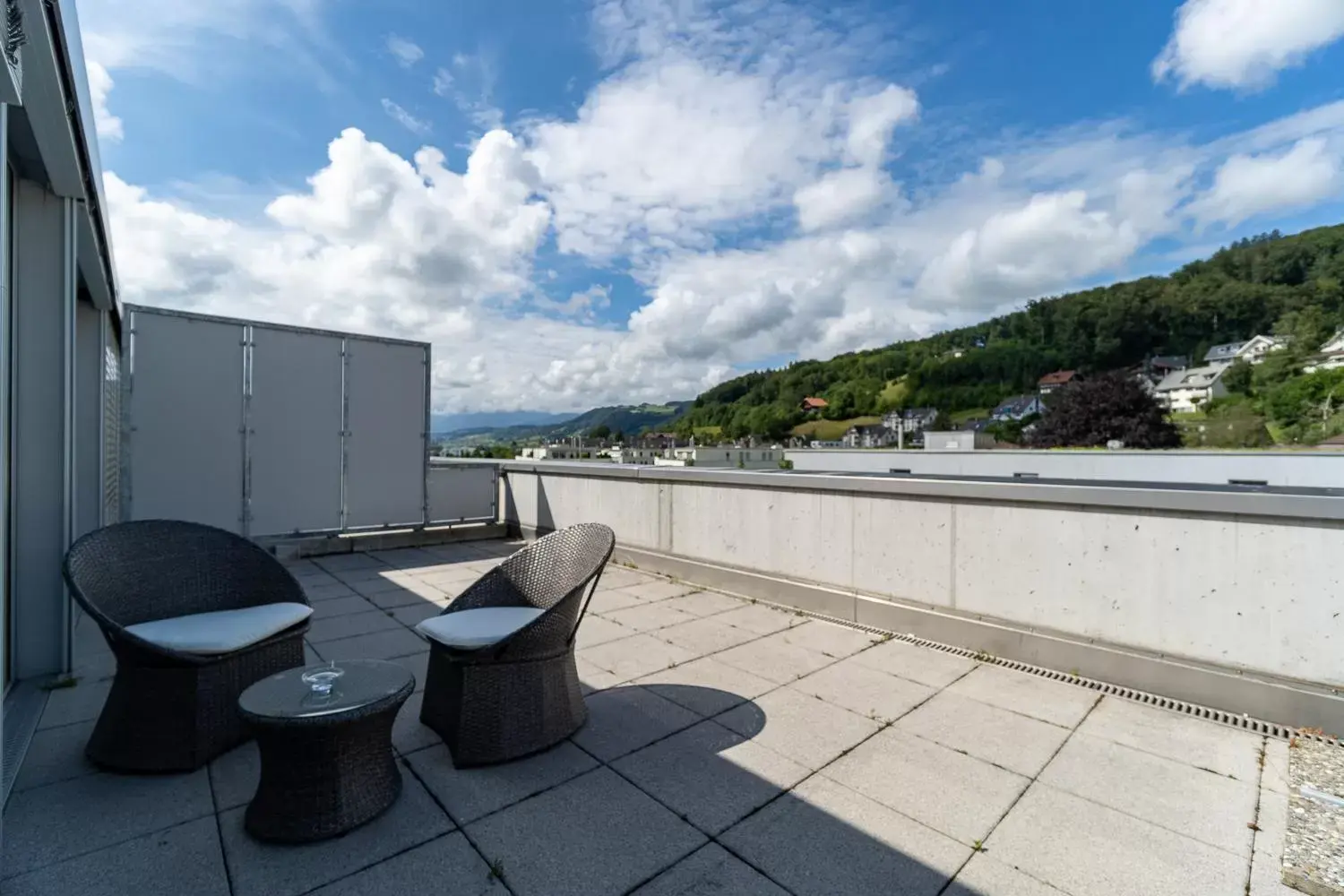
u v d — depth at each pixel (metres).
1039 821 2.01
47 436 3.12
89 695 2.94
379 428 6.83
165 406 5.56
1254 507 2.69
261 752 1.88
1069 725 2.69
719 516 5.05
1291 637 2.63
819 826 1.98
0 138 1.59
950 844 1.89
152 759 2.22
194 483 5.71
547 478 7.10
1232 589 2.77
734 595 4.88
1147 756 2.42
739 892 1.67
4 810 2.00
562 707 2.50
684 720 2.72
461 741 2.30
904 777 2.27
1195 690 2.84
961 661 3.45
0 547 1.50
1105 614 3.12
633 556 5.87
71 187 3.07
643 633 3.94
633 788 2.19
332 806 1.87
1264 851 1.85
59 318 3.14
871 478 4.05
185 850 1.82
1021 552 3.41
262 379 6.07
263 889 1.66
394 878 1.71
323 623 4.20
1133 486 3.32
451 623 2.50
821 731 2.62
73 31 2.40
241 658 2.43
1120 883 1.72
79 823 1.94
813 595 4.36
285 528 6.23
